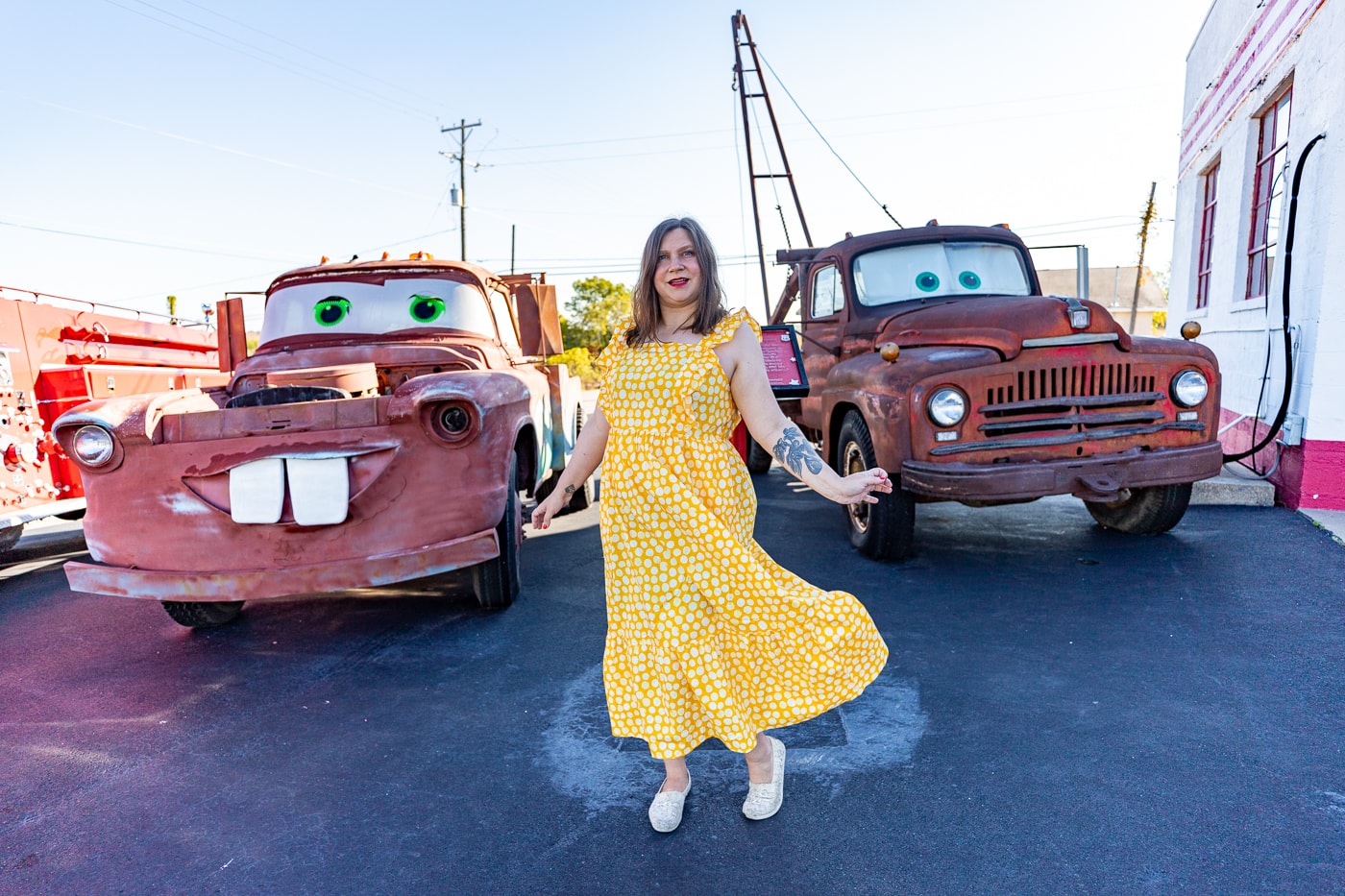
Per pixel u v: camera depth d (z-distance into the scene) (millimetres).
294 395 3701
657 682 2086
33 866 2174
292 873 2113
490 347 4859
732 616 2027
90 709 3158
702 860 2102
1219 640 3291
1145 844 2066
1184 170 9383
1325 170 5078
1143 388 4195
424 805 2408
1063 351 4129
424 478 3443
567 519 6285
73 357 5891
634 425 2023
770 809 2246
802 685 2074
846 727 2742
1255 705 2754
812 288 6660
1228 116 7504
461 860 2137
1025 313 4211
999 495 3979
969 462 4113
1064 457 4145
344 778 2574
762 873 2037
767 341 5797
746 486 2127
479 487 3537
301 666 3494
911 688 3004
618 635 2170
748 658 2100
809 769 2500
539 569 4836
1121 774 2385
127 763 2723
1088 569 4273
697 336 2072
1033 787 2340
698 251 2070
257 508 3297
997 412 4129
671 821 2225
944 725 2721
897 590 4105
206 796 2498
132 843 2268
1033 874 1978
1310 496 5164
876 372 4496
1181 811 2195
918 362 4266
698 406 1999
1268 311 5988
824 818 2250
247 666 3537
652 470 1992
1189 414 4242
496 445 3654
